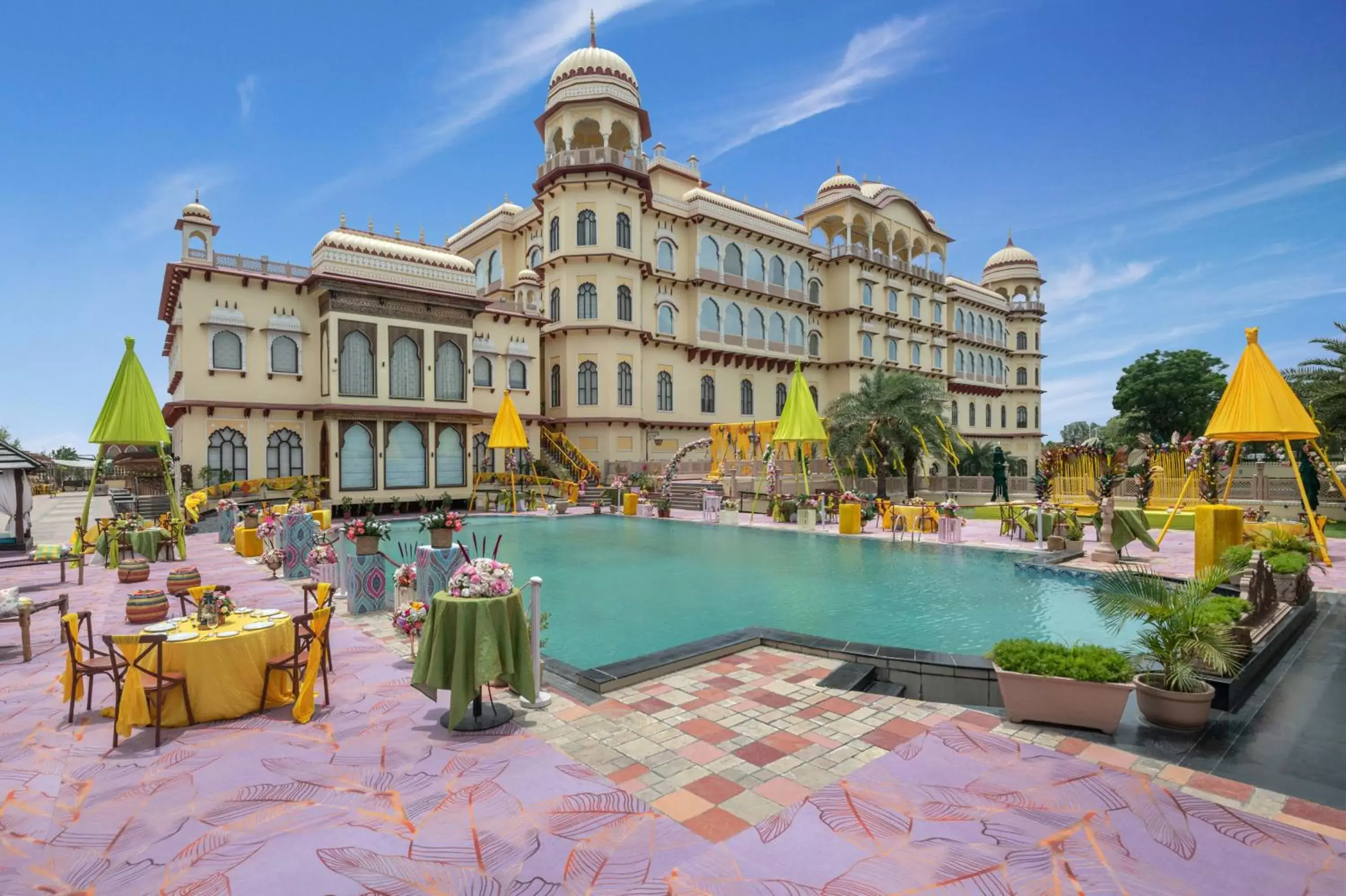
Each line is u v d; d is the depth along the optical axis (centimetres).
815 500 2336
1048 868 351
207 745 522
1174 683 549
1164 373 5112
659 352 3828
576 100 3444
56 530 2405
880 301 4869
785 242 4375
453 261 2936
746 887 340
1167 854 362
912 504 2200
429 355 2828
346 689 654
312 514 1794
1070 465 2689
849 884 340
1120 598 592
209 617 600
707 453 3950
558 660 754
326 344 2597
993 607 1086
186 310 2417
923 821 399
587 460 3388
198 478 2398
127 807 430
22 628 761
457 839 389
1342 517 2153
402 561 1532
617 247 3522
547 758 497
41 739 537
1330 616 934
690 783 457
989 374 6081
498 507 2920
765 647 820
